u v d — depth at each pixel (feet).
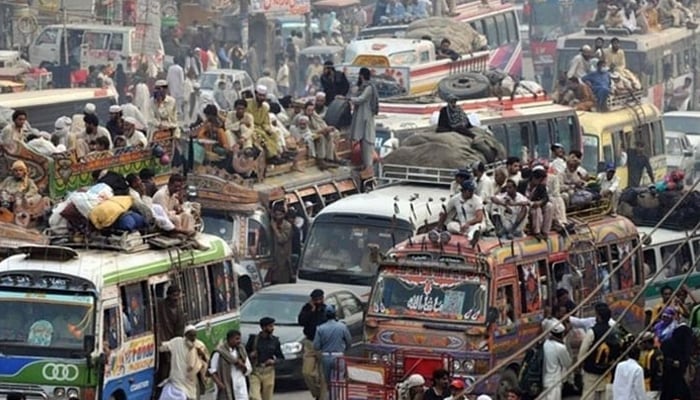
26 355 166.09
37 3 390.63
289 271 228.84
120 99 372.58
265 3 424.05
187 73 372.38
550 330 168.35
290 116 246.68
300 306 200.54
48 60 375.86
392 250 190.49
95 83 367.66
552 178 201.36
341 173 243.40
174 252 178.70
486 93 292.81
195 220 185.06
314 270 217.56
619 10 401.70
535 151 293.84
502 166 231.50
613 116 321.73
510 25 435.12
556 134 299.17
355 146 249.96
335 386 182.39
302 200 233.96
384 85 315.17
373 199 222.28
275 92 369.50
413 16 410.11
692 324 175.63
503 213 194.70
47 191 200.03
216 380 172.86
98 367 165.89
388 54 318.04
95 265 168.76
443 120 243.81
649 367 178.40
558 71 390.63
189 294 180.75
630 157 325.01
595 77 325.42
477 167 207.62
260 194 227.20
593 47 388.98
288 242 228.22
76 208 174.70
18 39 387.34
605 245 208.74
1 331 166.91
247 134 229.66
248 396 177.58
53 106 295.89
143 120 237.86
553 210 198.59
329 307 187.52
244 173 228.22
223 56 407.85
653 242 226.38
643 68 391.24
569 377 187.93
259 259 225.56
